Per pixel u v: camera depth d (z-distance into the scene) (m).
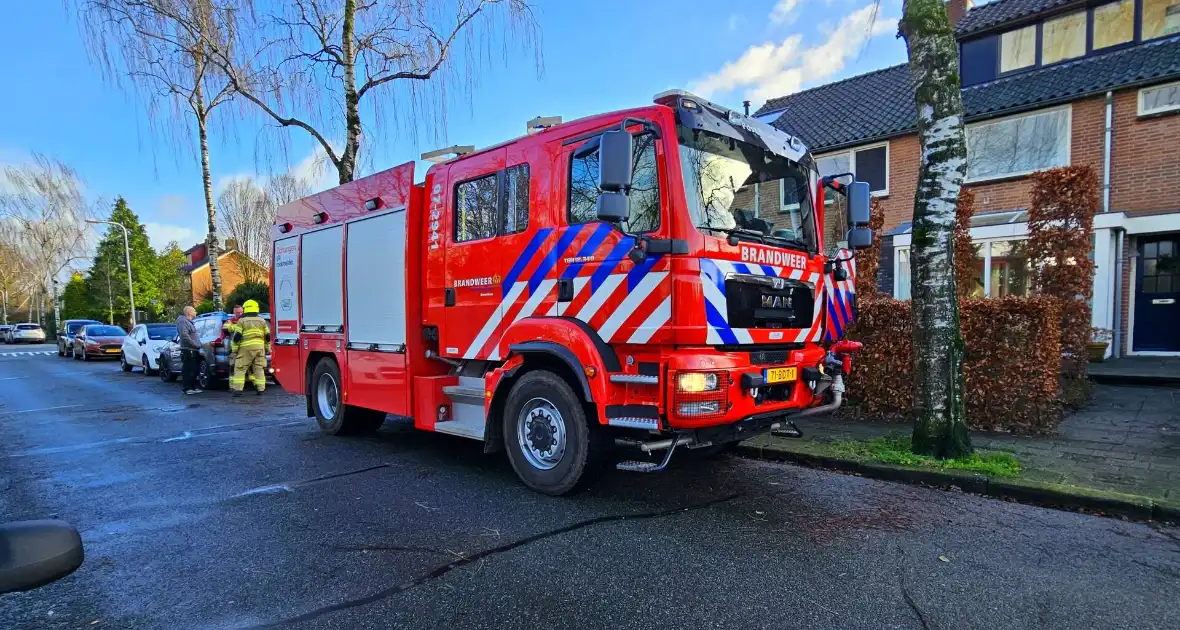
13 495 5.06
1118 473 4.88
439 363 6.16
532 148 4.99
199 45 11.49
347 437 7.32
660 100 4.32
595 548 3.80
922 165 5.34
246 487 5.23
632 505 4.61
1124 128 11.71
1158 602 3.07
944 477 4.95
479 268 5.39
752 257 4.45
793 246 4.97
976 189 13.55
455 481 5.34
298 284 7.80
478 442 7.02
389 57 10.91
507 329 5.08
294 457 6.30
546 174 4.86
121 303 44.16
